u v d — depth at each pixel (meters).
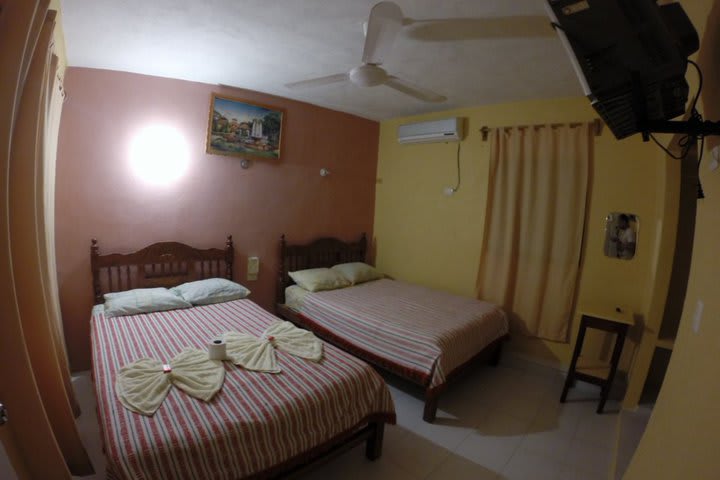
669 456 1.27
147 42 2.35
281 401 1.69
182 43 2.37
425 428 2.48
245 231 3.66
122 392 1.65
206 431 1.45
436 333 2.64
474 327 2.91
